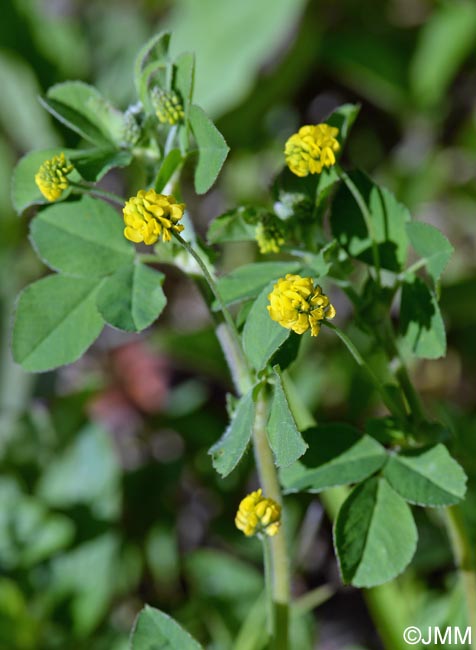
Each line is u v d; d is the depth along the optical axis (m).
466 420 0.22
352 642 0.23
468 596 0.18
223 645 0.21
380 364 0.24
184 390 0.27
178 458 0.25
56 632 0.21
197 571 0.22
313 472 0.16
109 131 0.16
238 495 0.24
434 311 0.16
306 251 0.17
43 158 0.16
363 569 0.16
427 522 0.22
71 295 0.16
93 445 0.23
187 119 0.16
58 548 0.22
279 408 0.15
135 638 0.16
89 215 0.16
